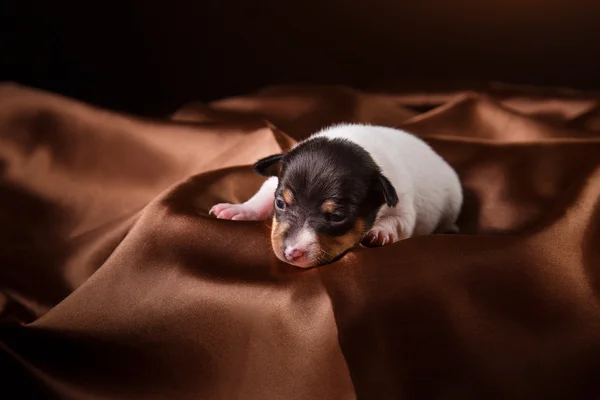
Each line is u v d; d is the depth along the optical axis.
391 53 0.74
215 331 0.35
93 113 0.50
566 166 0.45
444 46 0.74
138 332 0.36
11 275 0.41
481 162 0.47
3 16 0.69
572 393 0.33
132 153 0.49
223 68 0.75
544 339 0.34
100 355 0.35
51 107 0.50
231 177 0.43
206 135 0.49
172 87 0.75
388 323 0.34
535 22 0.72
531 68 0.73
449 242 0.36
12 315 0.39
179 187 0.41
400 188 0.41
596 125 0.55
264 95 0.61
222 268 0.37
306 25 0.74
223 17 0.74
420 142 0.46
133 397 0.34
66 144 0.49
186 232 0.38
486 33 0.73
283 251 0.37
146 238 0.38
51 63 0.72
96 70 0.73
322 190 0.38
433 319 0.34
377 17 0.73
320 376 0.33
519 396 0.33
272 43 0.75
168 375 0.35
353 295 0.34
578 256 0.37
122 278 0.37
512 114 0.52
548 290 0.36
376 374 0.33
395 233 0.40
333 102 0.59
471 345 0.34
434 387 0.33
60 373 0.35
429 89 0.67
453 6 0.72
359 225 0.39
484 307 0.35
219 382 0.34
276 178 0.42
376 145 0.43
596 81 0.73
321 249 0.37
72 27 0.71
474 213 0.46
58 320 0.37
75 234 0.47
